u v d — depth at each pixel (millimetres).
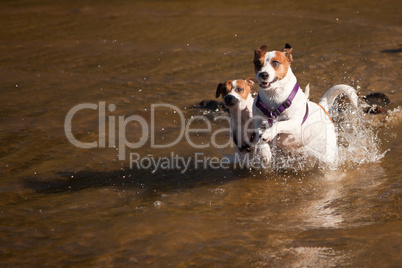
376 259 6359
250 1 39219
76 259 6645
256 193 9039
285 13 32562
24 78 19141
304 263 6332
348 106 13445
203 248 6801
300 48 22656
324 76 17750
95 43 25500
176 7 37219
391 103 14273
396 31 25781
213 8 36094
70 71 20156
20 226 7789
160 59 21734
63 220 7977
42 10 37750
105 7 38312
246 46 23656
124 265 6438
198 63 20812
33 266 6508
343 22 28656
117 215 8117
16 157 11258
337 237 7012
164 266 6371
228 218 7859
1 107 15352
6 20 33688
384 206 8094
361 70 18328
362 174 9727
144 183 9773
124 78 18844
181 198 8906
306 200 8586
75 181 9938
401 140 11562
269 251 6664
